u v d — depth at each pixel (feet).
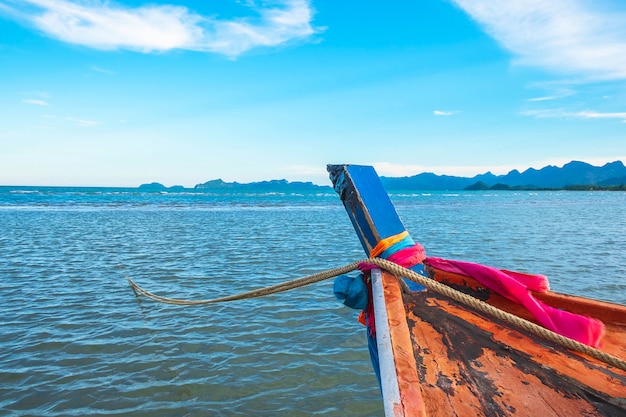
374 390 16.79
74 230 67.31
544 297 9.98
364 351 20.13
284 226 76.95
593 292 30.53
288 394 16.43
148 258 42.80
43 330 22.49
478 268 10.23
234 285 32.01
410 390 6.00
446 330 8.77
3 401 15.71
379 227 10.75
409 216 103.35
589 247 51.24
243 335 21.94
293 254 45.57
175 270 37.11
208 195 269.85
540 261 41.98
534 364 7.63
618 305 9.26
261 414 15.15
